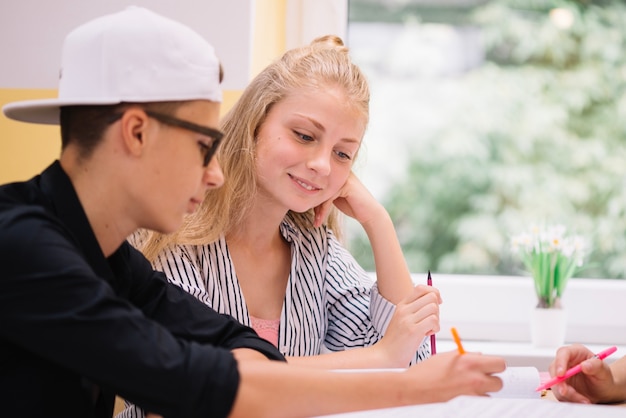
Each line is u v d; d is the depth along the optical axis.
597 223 2.07
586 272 2.03
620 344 1.93
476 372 0.94
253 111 1.31
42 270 0.80
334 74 1.31
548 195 2.10
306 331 1.41
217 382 0.83
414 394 0.91
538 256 1.79
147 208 0.90
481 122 2.10
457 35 2.08
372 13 2.05
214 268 1.34
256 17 1.73
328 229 1.54
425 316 1.32
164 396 0.81
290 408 0.86
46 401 0.85
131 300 1.07
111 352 0.80
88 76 0.88
